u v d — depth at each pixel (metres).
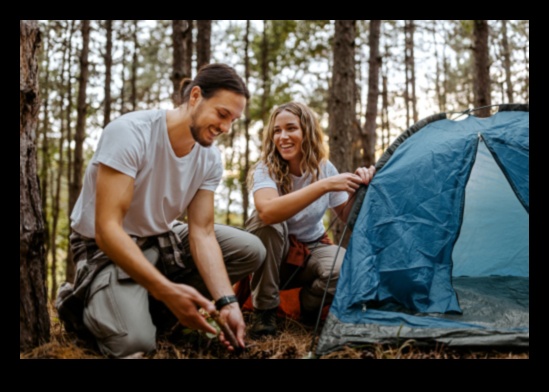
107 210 2.20
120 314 2.28
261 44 11.60
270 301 2.87
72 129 12.54
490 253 3.51
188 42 8.97
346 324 2.52
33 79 2.43
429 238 2.72
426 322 2.49
